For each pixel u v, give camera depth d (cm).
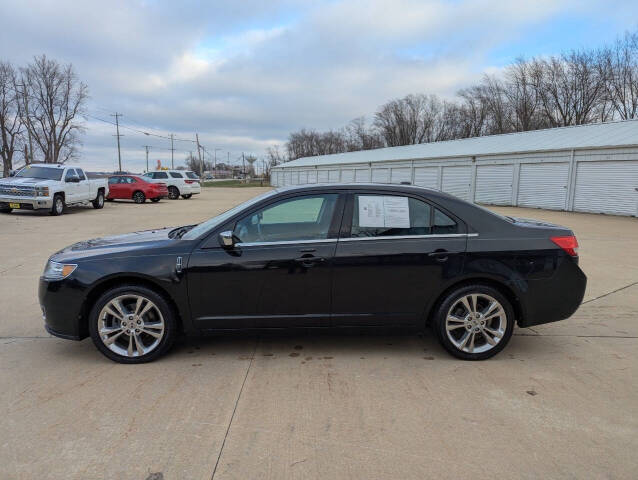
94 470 234
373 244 370
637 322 480
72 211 1838
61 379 342
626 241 1074
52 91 5391
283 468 237
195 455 247
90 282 361
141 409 297
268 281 367
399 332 384
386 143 7338
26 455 246
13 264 773
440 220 378
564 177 2052
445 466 238
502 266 371
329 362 376
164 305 366
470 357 378
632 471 234
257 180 9156
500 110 5434
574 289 382
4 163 5169
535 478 229
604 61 4234
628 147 1756
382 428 275
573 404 305
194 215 1688
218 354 392
